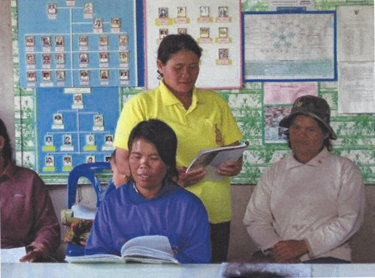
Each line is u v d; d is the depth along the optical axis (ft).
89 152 15.71
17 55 15.65
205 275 7.09
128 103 11.91
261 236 12.69
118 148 11.88
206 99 12.15
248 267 5.81
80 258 7.77
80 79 15.65
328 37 15.46
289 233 12.53
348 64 15.48
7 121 15.71
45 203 13.52
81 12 15.55
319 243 12.00
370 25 15.39
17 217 13.29
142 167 9.43
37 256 12.23
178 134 11.75
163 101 11.83
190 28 15.52
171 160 9.71
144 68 15.60
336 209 12.39
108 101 15.66
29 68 15.65
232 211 15.69
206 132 11.91
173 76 11.74
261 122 15.60
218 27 15.49
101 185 15.08
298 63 15.49
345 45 15.46
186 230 9.07
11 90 15.70
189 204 9.14
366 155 15.53
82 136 15.70
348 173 12.36
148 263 7.77
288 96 15.55
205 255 8.99
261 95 15.56
